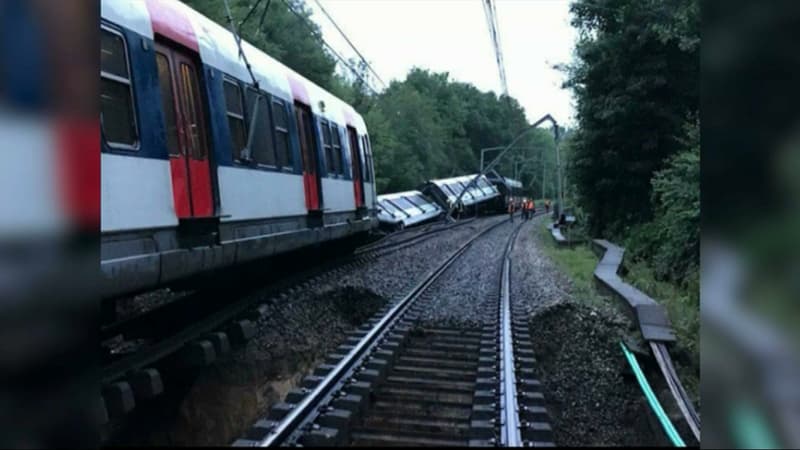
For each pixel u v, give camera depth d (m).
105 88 5.95
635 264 17.52
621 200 23.30
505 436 5.12
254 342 8.35
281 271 13.23
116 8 6.30
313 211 12.62
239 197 8.88
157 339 8.29
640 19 20.66
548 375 7.65
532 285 13.70
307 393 5.82
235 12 31.25
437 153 85.62
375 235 23.56
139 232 6.26
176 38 7.60
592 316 9.79
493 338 8.55
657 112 20.73
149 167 6.48
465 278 14.94
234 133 9.05
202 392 7.33
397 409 5.98
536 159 103.94
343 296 11.38
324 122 14.34
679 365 7.88
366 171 18.75
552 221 50.03
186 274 7.18
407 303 10.85
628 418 6.57
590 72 22.16
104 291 5.54
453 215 47.06
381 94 71.69
